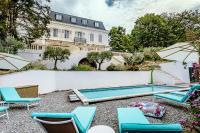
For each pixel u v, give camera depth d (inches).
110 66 713.6
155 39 1440.7
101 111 272.4
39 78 482.0
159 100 355.6
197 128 133.0
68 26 1253.7
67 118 132.7
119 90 573.6
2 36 592.4
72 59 766.5
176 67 747.4
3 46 577.3
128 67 722.2
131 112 208.1
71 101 358.9
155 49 940.6
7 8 597.0
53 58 666.2
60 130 140.8
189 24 1481.3
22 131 194.2
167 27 1451.8
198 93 151.6
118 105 312.3
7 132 191.6
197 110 138.4
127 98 380.8
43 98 410.0
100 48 1196.5
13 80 422.9
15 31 672.4
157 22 1504.7
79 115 197.6
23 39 721.6
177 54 276.1
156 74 745.0
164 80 747.4
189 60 264.2
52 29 1186.6
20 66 336.5
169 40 1417.3
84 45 1214.3
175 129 103.0
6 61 326.0
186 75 711.1
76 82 581.0
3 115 246.8
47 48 666.2
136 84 691.4
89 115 197.6
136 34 1572.3
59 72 551.2
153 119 235.3
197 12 1470.2
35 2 721.0
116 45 1539.1
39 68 558.9
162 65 788.0
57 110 292.7
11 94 315.6
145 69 751.7
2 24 588.7
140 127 104.5
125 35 1565.0
